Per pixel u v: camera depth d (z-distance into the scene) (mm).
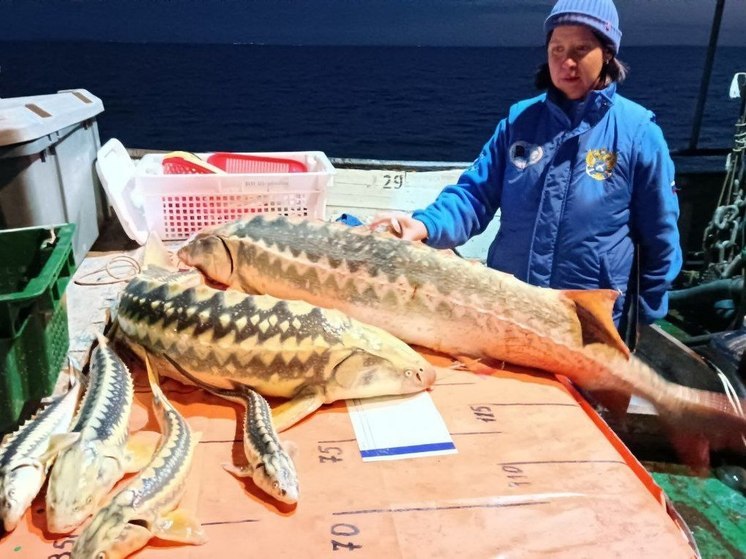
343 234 2826
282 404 2301
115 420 2031
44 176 3234
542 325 2557
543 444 2160
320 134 25703
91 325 2951
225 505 1848
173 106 31547
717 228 5277
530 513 1863
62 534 1717
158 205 3762
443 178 5559
